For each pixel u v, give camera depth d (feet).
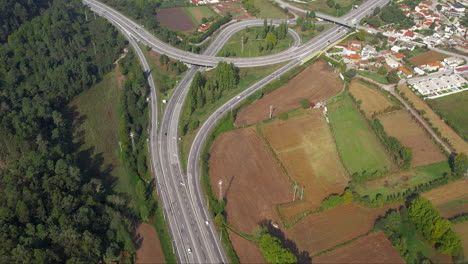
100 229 606.55
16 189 619.67
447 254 588.91
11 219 584.40
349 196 652.48
